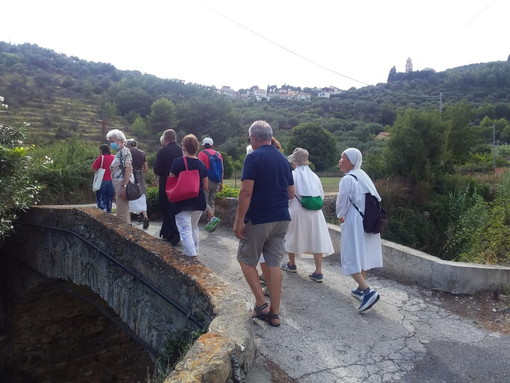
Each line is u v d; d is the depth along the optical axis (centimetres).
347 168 517
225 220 976
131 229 620
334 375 363
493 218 1254
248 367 321
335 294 553
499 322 488
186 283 437
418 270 596
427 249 1692
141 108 5769
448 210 1731
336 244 728
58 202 1266
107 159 859
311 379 355
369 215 489
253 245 412
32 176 1058
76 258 722
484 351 415
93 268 668
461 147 2186
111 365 1033
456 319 493
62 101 4962
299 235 586
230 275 623
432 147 1897
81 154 1406
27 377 967
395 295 560
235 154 4219
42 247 837
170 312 474
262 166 402
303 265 683
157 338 501
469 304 537
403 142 1903
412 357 400
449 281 563
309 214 582
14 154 821
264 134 418
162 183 739
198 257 711
